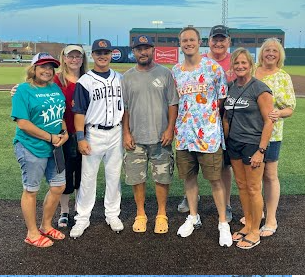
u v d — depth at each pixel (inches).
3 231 187.0
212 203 224.8
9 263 159.8
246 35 2618.1
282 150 344.8
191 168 182.9
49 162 173.6
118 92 178.5
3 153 327.9
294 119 487.8
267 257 164.9
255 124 166.9
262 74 181.8
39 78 164.7
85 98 175.5
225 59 202.1
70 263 160.4
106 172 185.9
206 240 179.3
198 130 173.8
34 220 173.8
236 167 176.2
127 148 185.3
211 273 153.9
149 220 200.7
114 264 159.6
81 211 184.9
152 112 180.1
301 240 179.0
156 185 189.2
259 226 184.9
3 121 454.3
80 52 183.9
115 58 1780.3
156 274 153.0
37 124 166.4
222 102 176.1
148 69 179.2
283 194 241.3
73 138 187.2
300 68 1752.0
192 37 170.2
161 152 185.0
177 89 177.8
